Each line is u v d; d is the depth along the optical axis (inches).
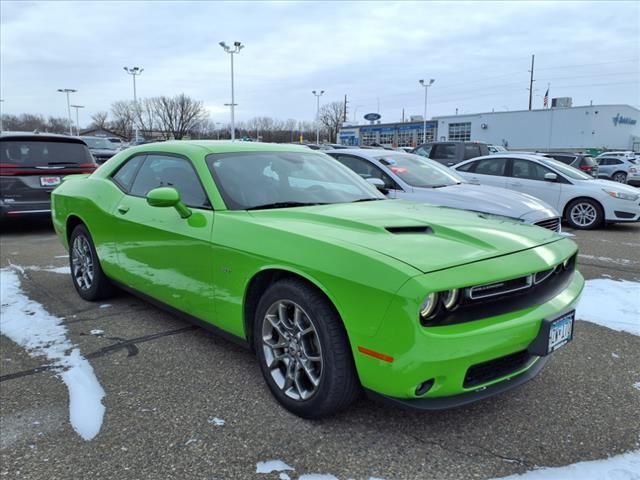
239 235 114.1
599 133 1807.3
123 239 154.6
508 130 1988.2
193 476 88.9
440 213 126.3
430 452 95.5
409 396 88.4
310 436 100.3
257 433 101.3
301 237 102.9
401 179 271.3
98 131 3184.1
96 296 180.7
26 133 329.1
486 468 91.0
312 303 98.6
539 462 92.7
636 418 107.5
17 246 288.8
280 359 110.5
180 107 2849.4
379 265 88.8
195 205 130.4
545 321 95.4
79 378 124.6
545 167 394.6
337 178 155.3
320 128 3472.0
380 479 88.1
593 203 370.6
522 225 122.1
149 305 179.8
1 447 97.3
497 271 92.1
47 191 323.0
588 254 276.1
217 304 121.7
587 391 119.0
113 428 103.5
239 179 133.0
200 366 131.0
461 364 87.2
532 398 115.6
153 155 155.9
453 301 87.8
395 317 85.4
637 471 90.0
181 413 108.9
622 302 184.2
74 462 92.8
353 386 98.4
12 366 131.6
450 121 2166.6
